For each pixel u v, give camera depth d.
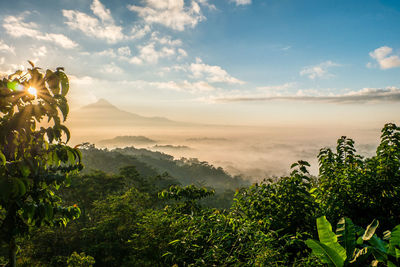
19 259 11.05
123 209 14.06
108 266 12.70
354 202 4.73
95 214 22.25
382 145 4.75
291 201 4.48
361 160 5.25
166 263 4.47
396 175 4.52
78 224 21.59
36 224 2.96
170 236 4.86
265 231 4.38
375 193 4.63
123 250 12.57
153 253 5.14
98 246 13.32
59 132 2.68
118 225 14.05
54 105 2.64
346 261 2.56
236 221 4.02
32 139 2.62
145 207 19.16
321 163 5.28
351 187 4.73
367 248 2.53
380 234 4.45
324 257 2.58
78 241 18.92
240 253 3.41
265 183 5.16
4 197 2.32
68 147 2.79
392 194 4.52
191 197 7.05
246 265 3.09
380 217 4.53
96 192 25.42
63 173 2.97
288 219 4.50
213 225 4.08
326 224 2.73
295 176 4.68
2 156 2.44
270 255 3.07
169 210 5.91
